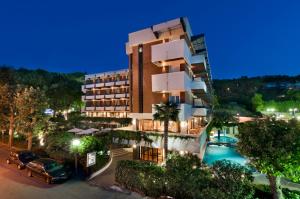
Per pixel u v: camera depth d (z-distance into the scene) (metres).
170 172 13.83
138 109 30.45
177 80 25.00
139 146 26.47
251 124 12.91
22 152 22.50
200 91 31.98
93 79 62.75
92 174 19.39
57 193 15.59
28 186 16.98
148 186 14.89
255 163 12.30
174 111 22.42
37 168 18.55
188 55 27.33
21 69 100.25
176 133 24.94
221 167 12.05
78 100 74.62
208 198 11.47
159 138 24.44
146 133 25.47
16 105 27.34
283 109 68.19
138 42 30.69
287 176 11.41
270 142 11.34
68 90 74.31
